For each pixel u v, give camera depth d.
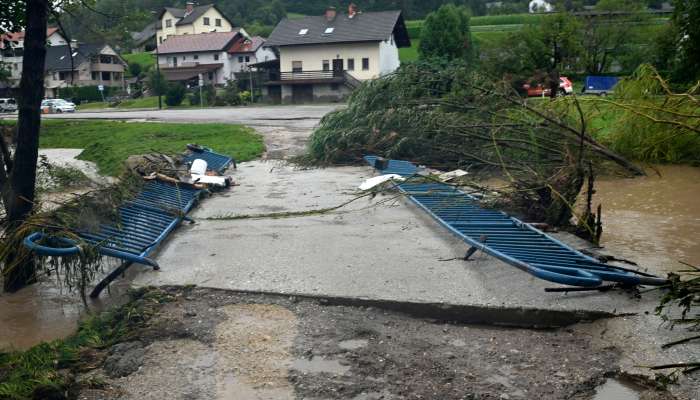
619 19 41.75
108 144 18.53
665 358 4.11
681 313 4.73
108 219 6.83
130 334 4.73
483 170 9.97
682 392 3.75
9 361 4.39
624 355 4.22
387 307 5.10
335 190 10.30
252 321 4.91
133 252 6.02
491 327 4.86
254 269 6.07
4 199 6.36
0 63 21.91
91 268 5.85
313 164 13.09
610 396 3.76
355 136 12.59
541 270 5.00
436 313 4.99
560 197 7.25
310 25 55.38
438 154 11.20
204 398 3.81
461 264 6.05
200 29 85.56
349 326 4.82
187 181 10.09
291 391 3.87
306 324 4.86
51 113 47.09
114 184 8.04
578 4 52.41
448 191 8.61
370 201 9.09
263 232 7.60
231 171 13.01
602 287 5.06
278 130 21.30
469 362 4.21
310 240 7.16
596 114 11.61
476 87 10.99
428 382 3.94
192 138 19.48
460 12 47.72
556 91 17.17
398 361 4.24
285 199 9.72
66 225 5.95
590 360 4.19
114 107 56.84
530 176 8.09
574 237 7.10
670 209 8.58
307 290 5.41
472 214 7.66
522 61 35.94
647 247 6.75
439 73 11.94
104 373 4.19
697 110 10.28
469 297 5.09
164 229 7.19
